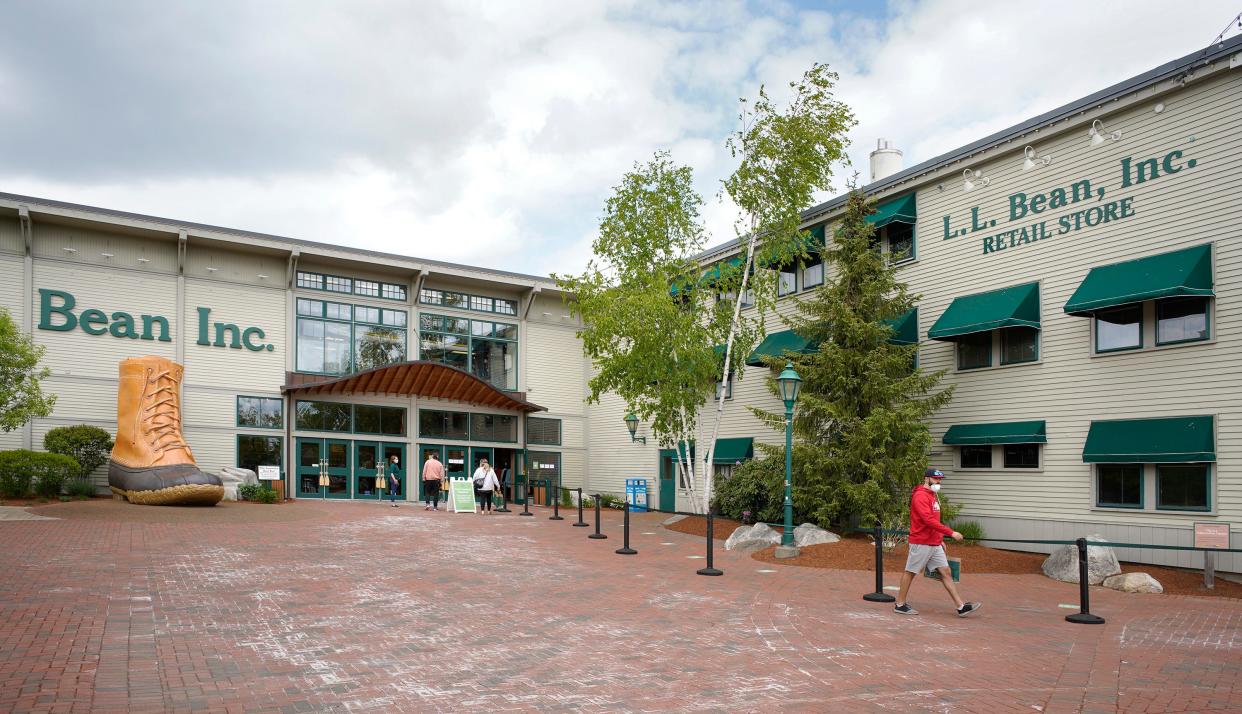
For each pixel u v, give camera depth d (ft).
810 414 65.51
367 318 106.93
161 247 94.22
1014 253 65.77
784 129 71.61
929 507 37.35
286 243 98.89
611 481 116.78
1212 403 52.70
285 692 23.08
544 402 120.78
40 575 38.50
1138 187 57.72
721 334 76.43
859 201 69.10
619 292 76.28
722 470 94.58
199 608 33.50
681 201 79.46
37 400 71.92
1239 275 51.98
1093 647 31.42
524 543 60.03
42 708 20.74
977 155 68.39
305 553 50.01
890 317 69.31
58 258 88.38
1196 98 54.80
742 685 25.20
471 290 115.85
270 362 99.45
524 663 27.22
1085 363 60.13
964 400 68.74
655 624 33.96
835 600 40.68
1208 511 52.47
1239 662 29.27
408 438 108.58
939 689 25.14
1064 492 60.75
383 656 27.48
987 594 44.21
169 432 80.74
